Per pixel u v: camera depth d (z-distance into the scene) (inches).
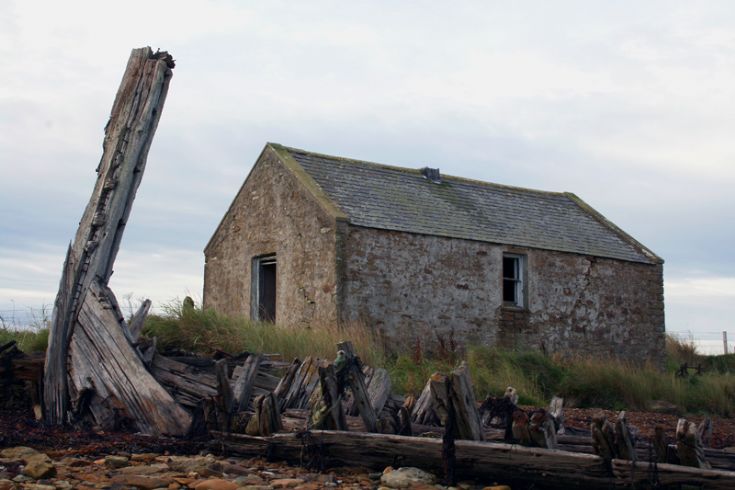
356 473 233.1
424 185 802.2
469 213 776.3
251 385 285.6
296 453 244.7
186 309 450.9
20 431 275.7
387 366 516.1
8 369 322.3
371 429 241.4
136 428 286.0
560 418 275.3
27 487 193.9
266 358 380.2
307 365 309.4
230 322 461.7
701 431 245.0
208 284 829.8
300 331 508.4
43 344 384.5
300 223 689.0
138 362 291.6
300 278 680.4
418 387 455.2
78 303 311.7
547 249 773.9
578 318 790.5
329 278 642.8
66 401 301.7
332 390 244.2
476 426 216.1
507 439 216.5
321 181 713.6
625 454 193.2
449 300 696.4
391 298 661.3
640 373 593.6
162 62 339.9
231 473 228.8
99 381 295.4
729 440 354.9
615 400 540.1
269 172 748.6
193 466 226.7
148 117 335.3
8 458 232.8
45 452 246.7
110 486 199.0
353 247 649.0
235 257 789.2
